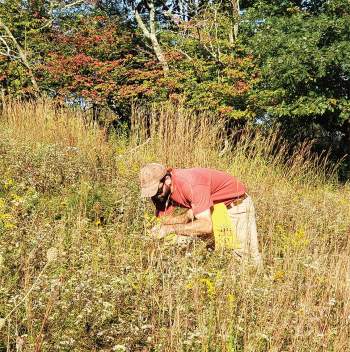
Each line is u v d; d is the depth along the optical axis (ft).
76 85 48.47
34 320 9.75
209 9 50.19
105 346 10.16
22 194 18.20
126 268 11.75
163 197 14.75
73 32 55.11
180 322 10.26
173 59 50.90
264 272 12.98
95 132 28.63
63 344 9.52
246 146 27.84
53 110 31.19
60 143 25.93
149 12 58.59
